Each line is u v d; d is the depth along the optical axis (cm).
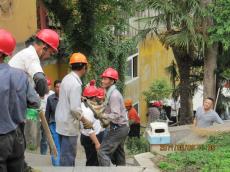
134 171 888
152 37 2069
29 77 755
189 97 2200
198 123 1352
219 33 1917
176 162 962
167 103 3127
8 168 641
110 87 1038
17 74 625
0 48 620
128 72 3478
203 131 1240
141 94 3644
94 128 1122
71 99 930
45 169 885
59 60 2569
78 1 2309
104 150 1033
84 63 941
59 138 967
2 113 610
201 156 980
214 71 2070
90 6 2322
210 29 1952
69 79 936
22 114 628
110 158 1048
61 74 2636
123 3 2384
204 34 1969
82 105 1048
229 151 1016
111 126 1038
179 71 2184
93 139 1055
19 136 630
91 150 1103
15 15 1320
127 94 3453
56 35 782
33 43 775
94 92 1098
